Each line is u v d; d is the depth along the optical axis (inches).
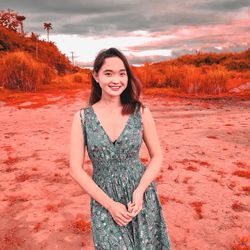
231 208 174.7
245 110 528.1
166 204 179.5
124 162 85.0
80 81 1309.1
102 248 84.1
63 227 157.5
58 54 2316.7
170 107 565.9
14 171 238.1
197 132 355.3
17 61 839.7
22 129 399.5
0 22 2652.6
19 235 151.7
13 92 798.5
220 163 247.9
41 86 932.0
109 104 85.5
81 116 85.3
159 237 90.6
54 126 413.4
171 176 220.5
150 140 88.3
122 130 84.6
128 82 86.5
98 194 81.1
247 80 974.4
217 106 578.6
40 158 268.5
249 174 220.8
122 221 80.0
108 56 83.4
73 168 84.1
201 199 185.5
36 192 199.0
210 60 1962.4
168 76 910.4
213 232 151.4
